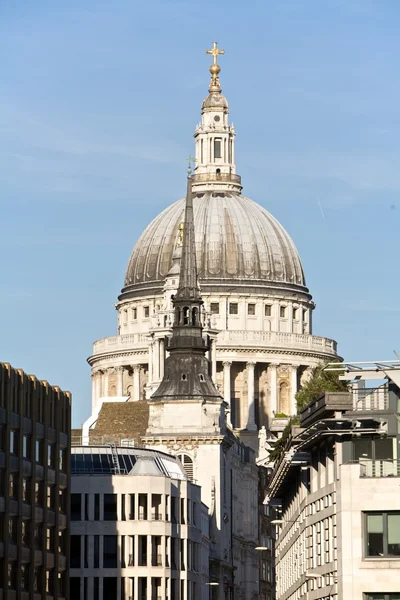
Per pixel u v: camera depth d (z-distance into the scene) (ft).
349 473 619.67
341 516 618.85
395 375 620.08
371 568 615.16
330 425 630.33
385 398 634.02
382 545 616.39
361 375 638.94
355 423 625.41
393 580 612.70
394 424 623.77
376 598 614.75
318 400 648.79
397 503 614.34
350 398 631.15
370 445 626.64
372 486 617.62
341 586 616.39
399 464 622.54
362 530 617.21
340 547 618.85
